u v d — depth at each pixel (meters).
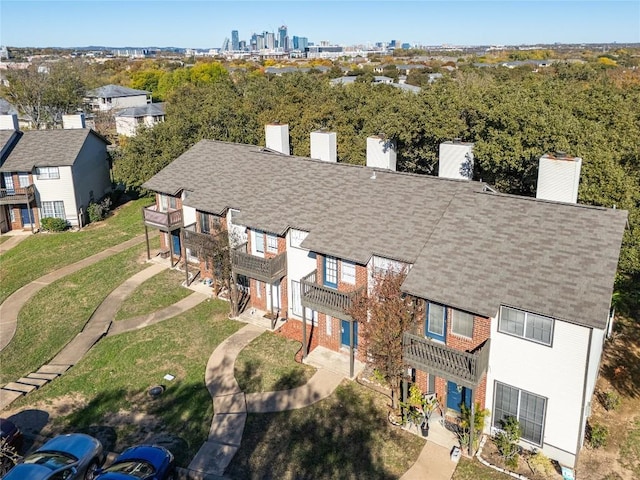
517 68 95.06
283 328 28.55
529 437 19.98
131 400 23.77
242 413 22.31
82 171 48.69
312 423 21.55
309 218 27.02
